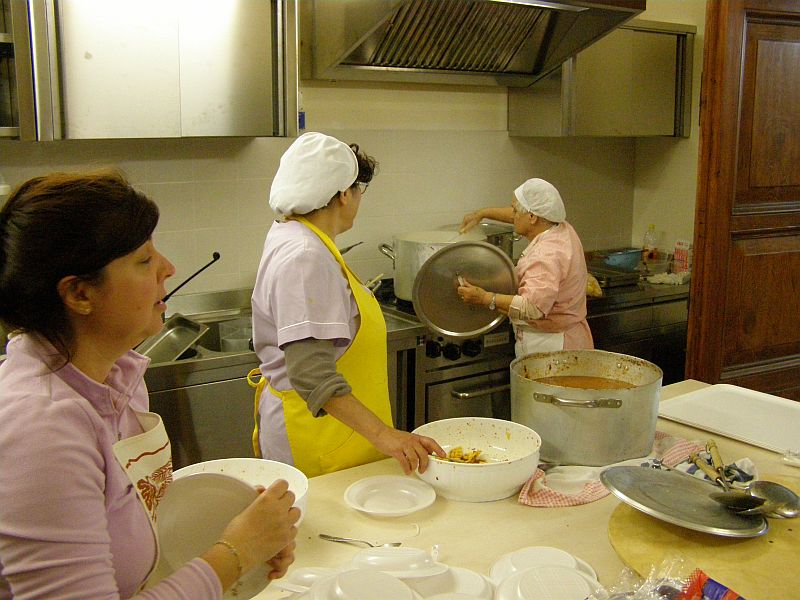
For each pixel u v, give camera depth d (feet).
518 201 9.57
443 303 8.84
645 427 5.53
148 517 3.01
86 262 2.57
